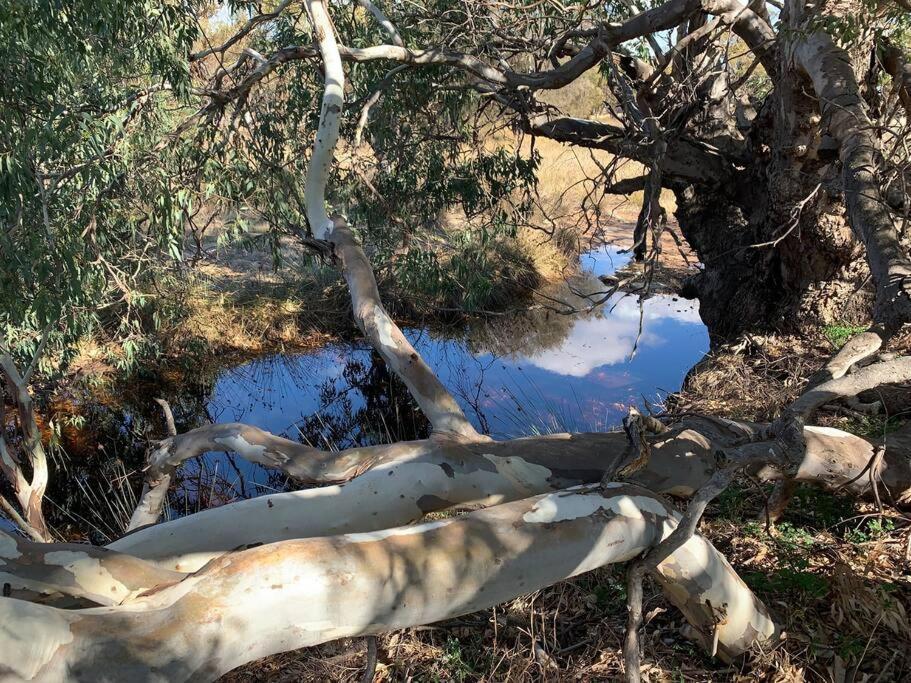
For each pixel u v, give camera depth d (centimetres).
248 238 765
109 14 534
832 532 396
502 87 776
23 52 522
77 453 855
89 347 1013
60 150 542
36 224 548
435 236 1082
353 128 757
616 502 272
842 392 298
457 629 354
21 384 541
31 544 255
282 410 968
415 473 317
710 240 969
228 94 629
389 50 625
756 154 820
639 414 274
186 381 1023
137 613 211
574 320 1226
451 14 768
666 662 322
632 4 747
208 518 308
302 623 225
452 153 827
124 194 641
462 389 962
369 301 385
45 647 194
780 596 346
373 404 985
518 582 254
